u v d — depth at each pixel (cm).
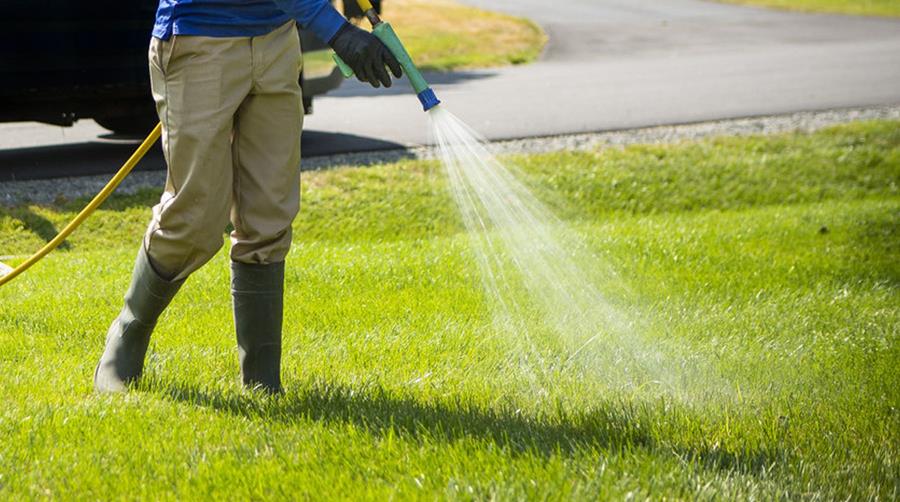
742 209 1230
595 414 449
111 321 635
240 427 430
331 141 1429
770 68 2380
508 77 2314
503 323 644
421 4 3753
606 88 2053
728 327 650
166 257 465
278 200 469
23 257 867
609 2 4250
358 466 384
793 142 1461
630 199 1221
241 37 442
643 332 629
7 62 1195
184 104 442
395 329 621
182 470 382
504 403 476
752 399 496
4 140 1444
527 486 359
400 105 1805
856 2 4272
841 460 412
